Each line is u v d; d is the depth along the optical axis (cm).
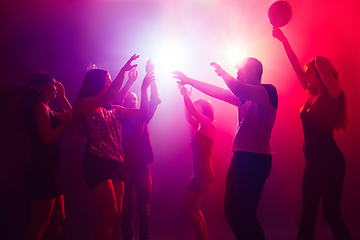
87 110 246
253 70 241
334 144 252
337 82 251
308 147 263
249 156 218
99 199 234
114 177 271
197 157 299
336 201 244
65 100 300
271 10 280
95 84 259
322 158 251
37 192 237
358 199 543
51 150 250
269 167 223
